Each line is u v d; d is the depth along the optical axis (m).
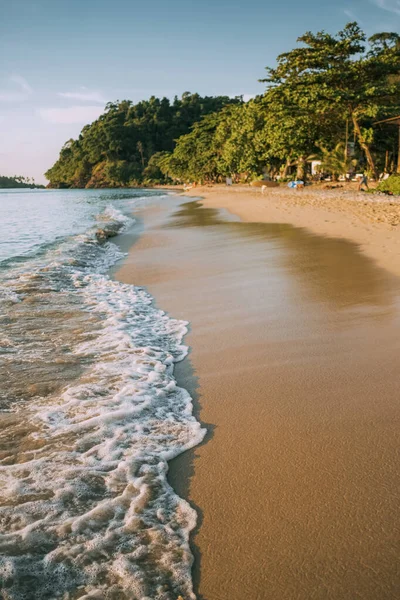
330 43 35.81
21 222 21.86
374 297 6.27
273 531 2.38
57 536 2.36
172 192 75.50
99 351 4.90
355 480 2.73
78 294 7.45
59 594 2.05
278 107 38.47
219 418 3.52
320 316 5.65
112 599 2.03
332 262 8.56
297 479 2.77
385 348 4.58
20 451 3.10
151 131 154.00
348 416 3.43
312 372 4.18
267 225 15.30
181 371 4.41
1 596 2.02
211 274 8.44
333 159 40.78
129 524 2.45
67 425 3.42
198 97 170.12
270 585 2.08
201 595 2.05
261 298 6.59
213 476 2.84
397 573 2.12
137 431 3.35
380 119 36.12
